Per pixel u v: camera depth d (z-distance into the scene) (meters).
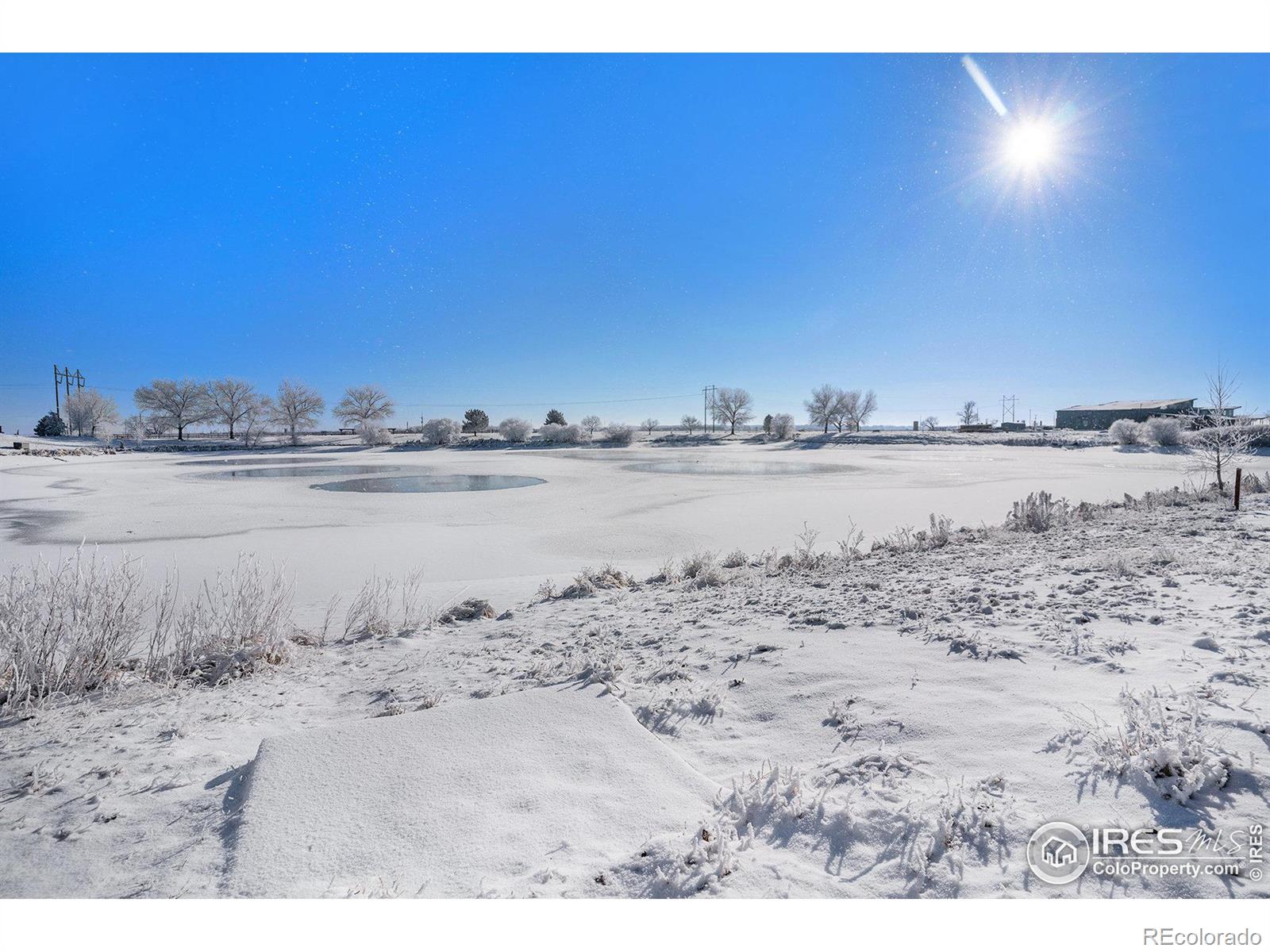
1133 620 5.08
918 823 2.57
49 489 26.83
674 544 13.72
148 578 10.19
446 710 3.90
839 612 6.02
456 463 47.06
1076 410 94.19
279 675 5.35
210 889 2.43
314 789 3.05
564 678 4.67
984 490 23.61
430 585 9.80
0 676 4.88
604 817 2.82
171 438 95.56
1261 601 5.36
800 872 2.40
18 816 3.03
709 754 3.44
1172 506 14.81
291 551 13.21
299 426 89.88
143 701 4.71
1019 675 4.07
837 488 25.28
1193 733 2.88
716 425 110.25
